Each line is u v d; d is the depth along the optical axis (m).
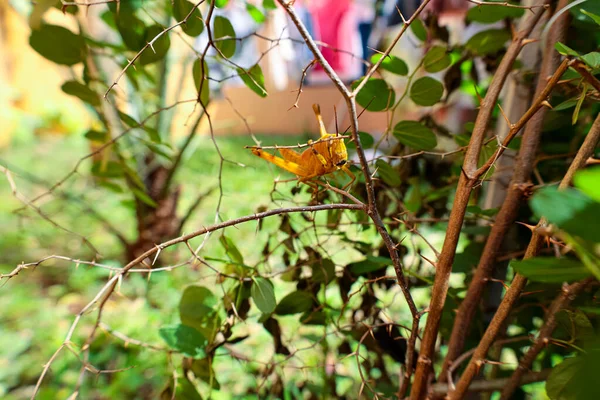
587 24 0.23
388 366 0.47
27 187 1.31
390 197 0.33
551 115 0.27
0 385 0.51
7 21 2.00
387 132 0.27
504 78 0.22
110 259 0.85
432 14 0.33
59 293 0.74
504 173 0.31
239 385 0.50
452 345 0.24
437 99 0.26
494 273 0.28
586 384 0.10
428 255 0.50
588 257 0.11
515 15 0.27
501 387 0.24
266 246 0.29
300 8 1.38
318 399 0.35
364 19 1.35
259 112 2.00
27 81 2.16
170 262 0.77
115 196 1.18
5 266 0.83
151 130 0.30
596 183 0.09
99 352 0.54
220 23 0.27
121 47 0.33
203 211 1.07
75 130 2.24
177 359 0.49
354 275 0.31
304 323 0.30
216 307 0.29
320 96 1.79
